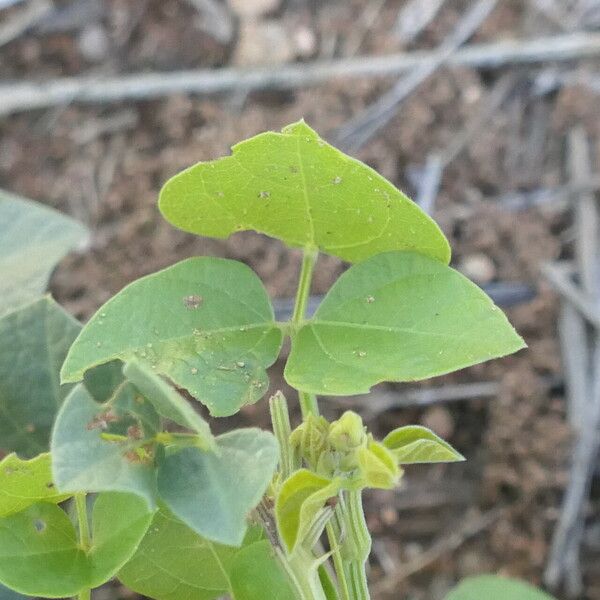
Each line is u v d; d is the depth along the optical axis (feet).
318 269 1.29
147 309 0.59
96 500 0.59
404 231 0.59
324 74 1.48
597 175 1.41
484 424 1.29
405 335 0.58
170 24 1.53
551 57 1.51
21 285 0.80
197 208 0.61
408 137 1.43
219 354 0.59
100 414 0.51
